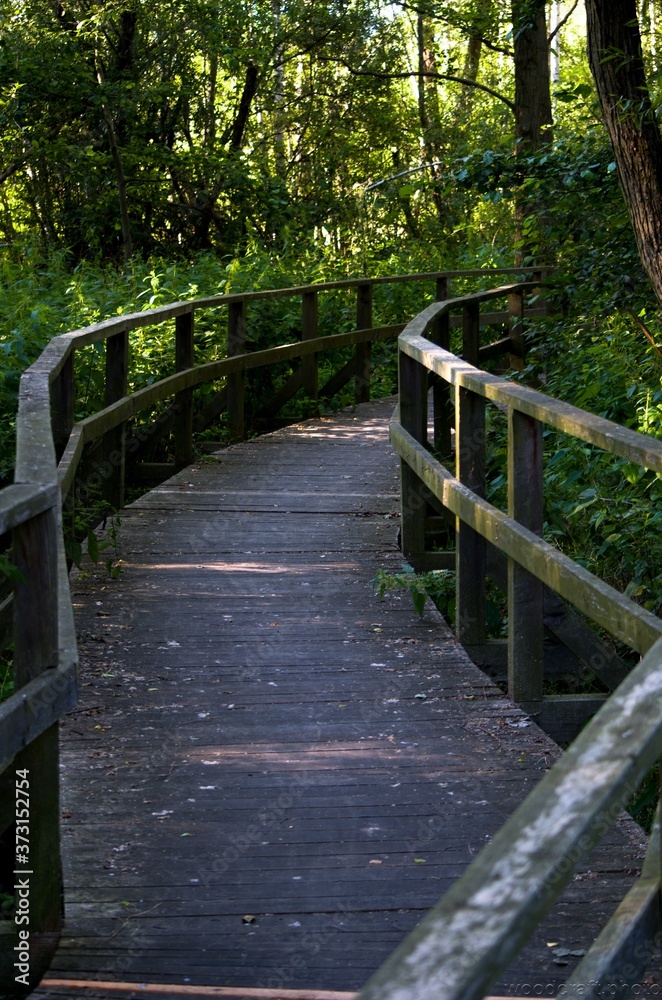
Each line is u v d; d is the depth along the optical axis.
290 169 22.08
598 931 2.55
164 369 9.18
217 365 8.46
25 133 16.89
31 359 7.70
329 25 19.88
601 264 8.66
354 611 5.09
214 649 4.57
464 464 4.79
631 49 6.79
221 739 3.70
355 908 2.67
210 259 13.92
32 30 16.00
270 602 5.19
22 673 2.40
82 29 16.31
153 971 2.39
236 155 18.48
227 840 3.01
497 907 0.94
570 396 7.80
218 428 9.83
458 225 20.00
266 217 18.98
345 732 3.77
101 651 4.51
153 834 3.04
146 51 17.69
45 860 2.45
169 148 18.48
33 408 3.81
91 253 18.94
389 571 5.66
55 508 2.42
